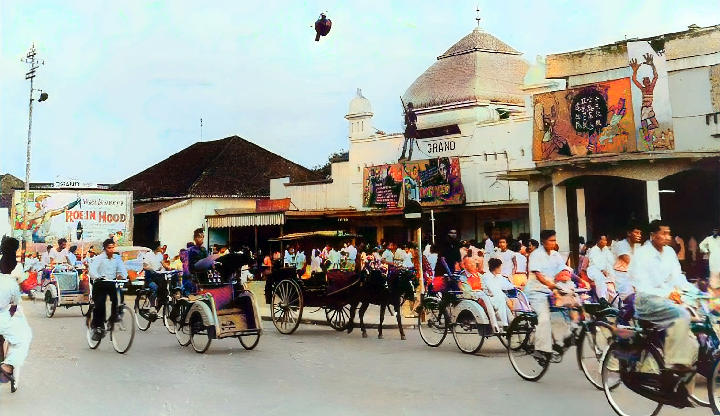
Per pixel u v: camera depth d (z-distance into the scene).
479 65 35.50
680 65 23.88
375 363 11.13
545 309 9.27
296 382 9.41
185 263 13.69
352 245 30.41
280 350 12.87
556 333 9.24
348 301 15.23
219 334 12.20
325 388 8.95
